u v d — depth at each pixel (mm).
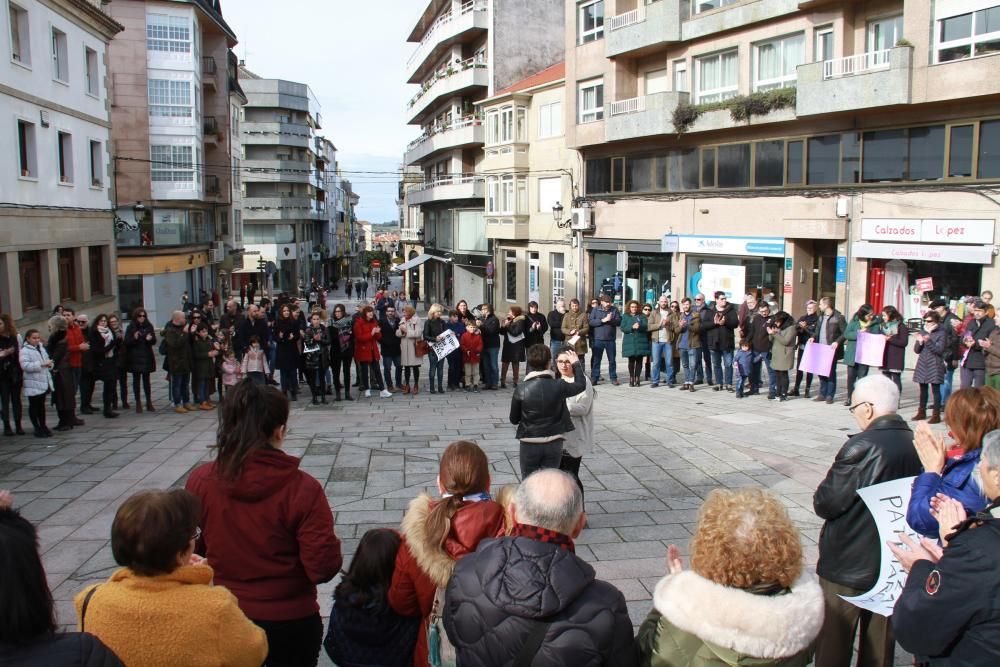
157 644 2631
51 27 23766
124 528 2711
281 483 3602
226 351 15500
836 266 22688
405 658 3902
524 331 17812
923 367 12727
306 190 85312
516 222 37312
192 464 10469
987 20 18312
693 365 18125
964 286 19484
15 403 12438
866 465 4074
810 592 2701
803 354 15094
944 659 2859
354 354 16641
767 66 24500
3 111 20641
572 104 31922
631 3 29641
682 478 9664
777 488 9164
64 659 2223
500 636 2703
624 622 2785
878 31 21328
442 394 17047
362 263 149250
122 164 41281
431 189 48969
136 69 40938
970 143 19109
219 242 50375
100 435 12492
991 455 3070
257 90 78750
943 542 3453
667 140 28031
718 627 2580
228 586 3621
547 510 3047
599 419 13281
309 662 3770
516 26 41969
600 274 32656
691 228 27188
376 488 9250
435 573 3633
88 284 26969
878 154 21156
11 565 2203
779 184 23922
